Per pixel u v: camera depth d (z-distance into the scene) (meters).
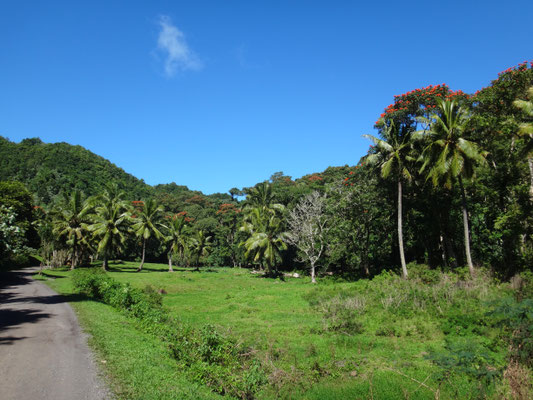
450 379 8.14
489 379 7.46
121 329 12.06
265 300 24.08
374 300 18.77
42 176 88.25
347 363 10.03
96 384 6.87
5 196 43.28
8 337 10.09
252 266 71.19
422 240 32.53
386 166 27.28
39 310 14.95
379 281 27.11
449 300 16.50
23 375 7.11
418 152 27.86
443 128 22.89
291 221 46.47
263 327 15.31
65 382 6.87
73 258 46.62
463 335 12.56
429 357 9.23
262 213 51.81
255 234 47.19
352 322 14.38
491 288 18.08
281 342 12.69
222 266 74.25
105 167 114.81
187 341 9.82
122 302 16.48
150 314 14.56
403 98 29.62
